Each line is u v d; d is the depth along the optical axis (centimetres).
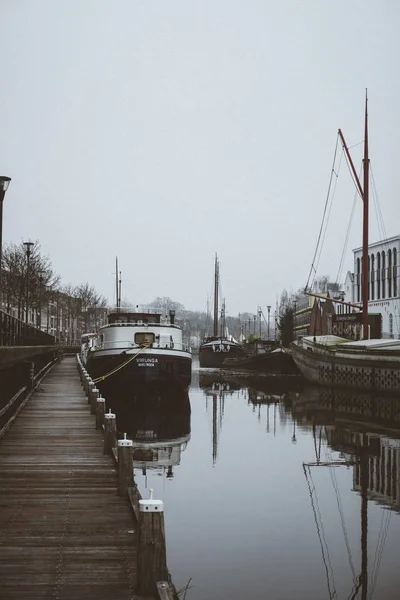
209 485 1672
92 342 5384
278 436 2628
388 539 1202
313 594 942
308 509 1424
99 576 796
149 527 726
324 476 1791
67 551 894
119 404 3844
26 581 778
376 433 2722
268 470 1884
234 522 1316
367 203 5231
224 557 1099
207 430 2816
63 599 722
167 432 2744
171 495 1558
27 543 930
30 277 6206
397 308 6731
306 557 1102
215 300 10469
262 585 972
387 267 6994
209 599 917
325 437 2595
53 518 1065
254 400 4334
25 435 1927
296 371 7694
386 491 1605
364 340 5000
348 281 8256
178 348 4094
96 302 10906
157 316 4356
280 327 12112
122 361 3791
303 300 11169
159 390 3875
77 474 1405
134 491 1200
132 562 848
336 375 4894
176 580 991
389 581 991
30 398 2902
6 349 1644
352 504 1467
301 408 3806
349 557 1102
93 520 1052
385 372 4197
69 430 2020
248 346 11131
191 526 1288
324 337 6031
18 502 1173
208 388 5481
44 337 4944
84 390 3244
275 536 1221
